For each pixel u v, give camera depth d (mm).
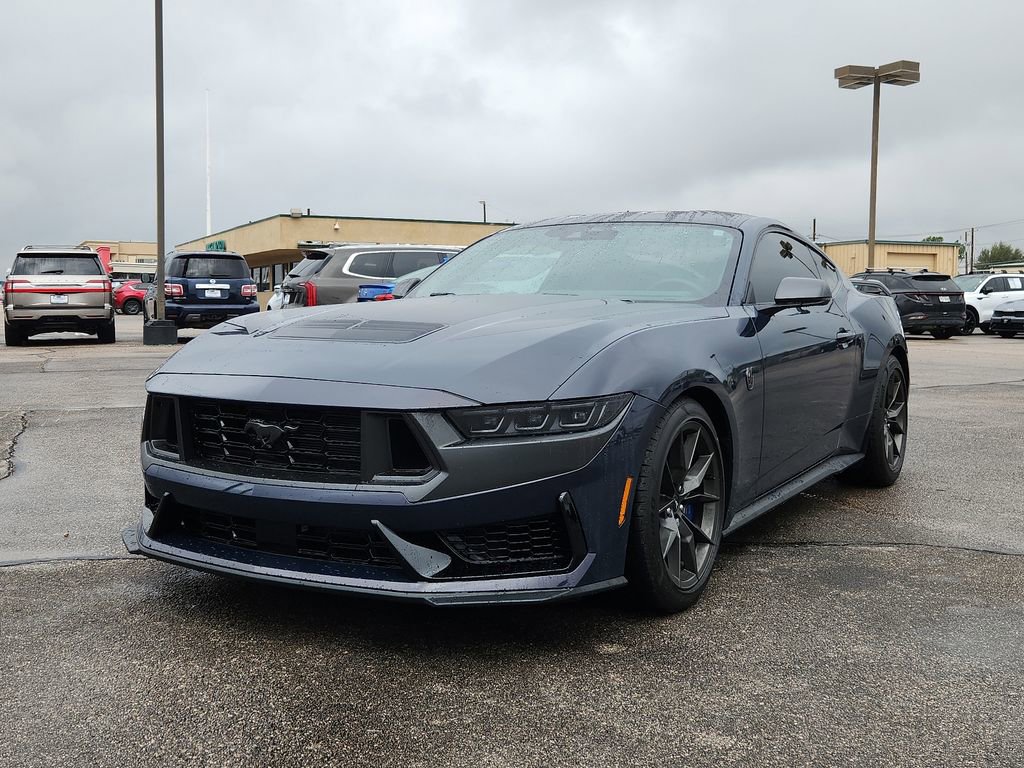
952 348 17422
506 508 2449
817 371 3924
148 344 16266
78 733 2135
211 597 3068
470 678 2441
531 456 2455
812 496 4688
